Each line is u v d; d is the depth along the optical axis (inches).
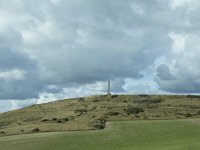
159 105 5132.9
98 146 3548.2
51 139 3818.9
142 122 4284.0
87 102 5467.5
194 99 5403.5
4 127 4891.7
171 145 3388.3
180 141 3513.8
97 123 4362.7
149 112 4822.8
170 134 3769.7
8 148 3631.9
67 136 3895.2
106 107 5093.5
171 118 4517.7
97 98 5575.8
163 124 4143.7
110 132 3949.3
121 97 5521.7
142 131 3922.2
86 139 3764.8
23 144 3725.4
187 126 4028.1
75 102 5565.9
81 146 3572.8
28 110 5654.5
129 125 4170.8
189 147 3240.7
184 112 4800.7
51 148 3558.1
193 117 4574.3
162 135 3750.0
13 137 4052.7
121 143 3592.5
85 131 4055.1
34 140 3831.2
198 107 5044.3
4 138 4055.1
